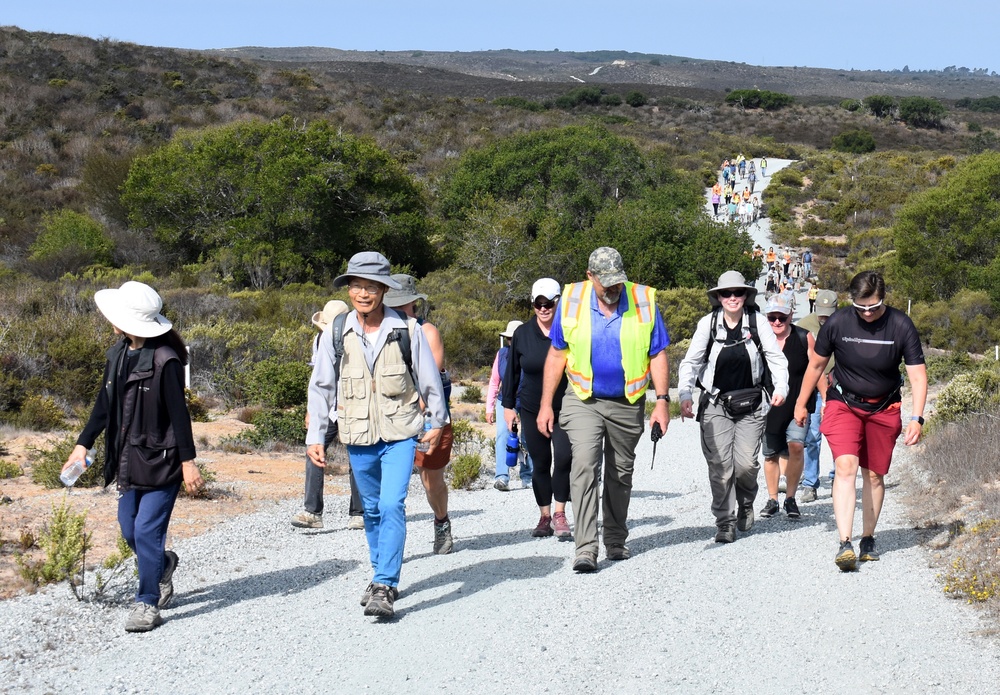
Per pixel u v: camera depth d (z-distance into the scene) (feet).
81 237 123.03
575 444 20.74
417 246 144.87
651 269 150.51
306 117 273.54
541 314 24.14
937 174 244.22
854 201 214.90
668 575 20.31
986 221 129.70
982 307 118.11
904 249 134.82
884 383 20.57
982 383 45.70
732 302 23.15
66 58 273.54
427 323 22.57
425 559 22.67
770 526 25.94
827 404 21.33
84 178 155.63
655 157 208.44
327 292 119.34
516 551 23.22
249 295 102.78
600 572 20.77
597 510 20.95
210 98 274.77
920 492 29.27
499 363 33.73
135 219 133.59
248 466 36.50
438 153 258.98
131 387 17.24
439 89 438.81
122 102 250.98
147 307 17.22
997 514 22.35
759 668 14.98
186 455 17.39
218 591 19.81
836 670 14.82
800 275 169.68
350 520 27.27
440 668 15.25
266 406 53.83
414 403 18.13
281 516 27.68
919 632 16.38
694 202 186.60
